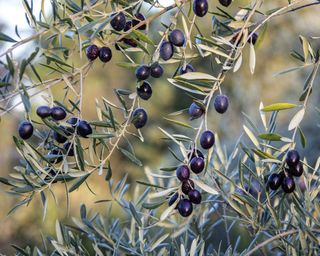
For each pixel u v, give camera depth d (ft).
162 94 19.79
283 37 12.58
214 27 4.40
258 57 12.92
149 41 4.08
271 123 4.47
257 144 4.42
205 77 4.06
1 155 15.14
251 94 13.38
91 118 19.80
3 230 15.03
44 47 4.05
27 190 4.12
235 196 4.48
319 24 12.47
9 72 3.91
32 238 15.05
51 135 4.25
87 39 4.13
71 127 4.11
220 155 5.02
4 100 3.89
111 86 19.86
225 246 7.21
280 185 4.26
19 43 3.91
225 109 4.09
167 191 4.15
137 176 19.98
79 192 16.11
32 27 4.01
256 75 13.14
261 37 4.19
